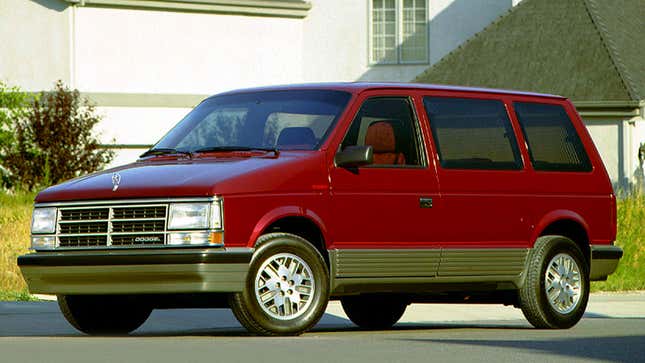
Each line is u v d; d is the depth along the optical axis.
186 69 43.72
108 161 38.56
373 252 12.40
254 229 11.52
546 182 13.98
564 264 14.05
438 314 17.27
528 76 40.53
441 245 12.95
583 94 39.22
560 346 10.63
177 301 12.55
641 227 27.39
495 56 41.81
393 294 14.23
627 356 9.76
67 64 41.56
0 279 21.75
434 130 13.15
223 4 44.12
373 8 46.88
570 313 14.05
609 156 39.50
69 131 37.59
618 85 39.03
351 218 12.26
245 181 11.58
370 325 14.77
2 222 29.31
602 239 14.55
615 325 14.37
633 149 39.34
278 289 11.70
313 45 46.69
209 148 12.61
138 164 12.59
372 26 46.81
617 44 41.09
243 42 44.91
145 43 42.88
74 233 11.78
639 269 24.95
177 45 43.50
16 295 18.86
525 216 13.73
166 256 11.28
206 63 44.12
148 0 42.59
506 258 13.53
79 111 41.34
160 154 12.90
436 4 46.72
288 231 12.14
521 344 10.81
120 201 11.62
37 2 42.28
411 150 12.93
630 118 39.16
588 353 9.98
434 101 13.30
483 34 42.94
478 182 13.33
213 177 11.56
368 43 46.78
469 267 13.23
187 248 11.34
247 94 13.38
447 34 46.72
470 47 42.72
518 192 13.67
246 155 12.34
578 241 14.50
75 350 10.19
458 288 13.30
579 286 14.19
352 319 14.80
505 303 14.14
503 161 13.67
